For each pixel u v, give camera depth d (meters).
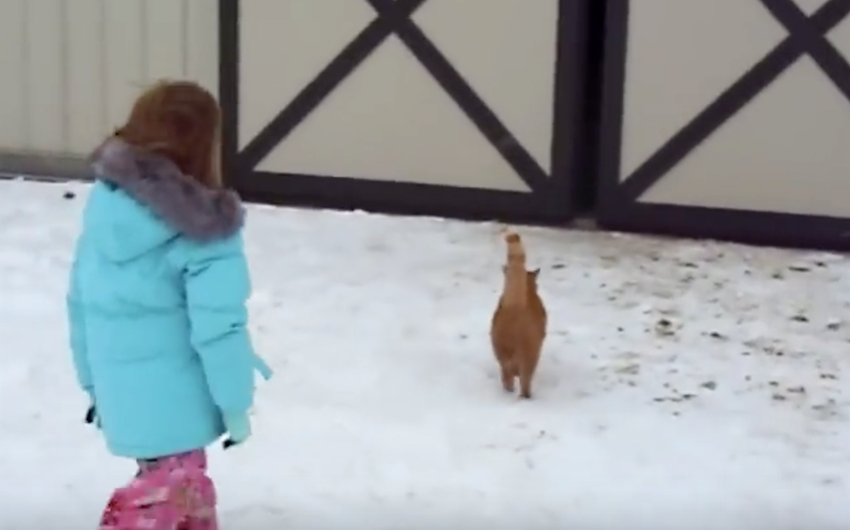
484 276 10.49
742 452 7.34
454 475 6.92
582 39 11.77
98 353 5.03
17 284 9.89
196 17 12.81
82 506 6.46
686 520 6.55
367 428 7.46
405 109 12.16
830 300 10.16
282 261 10.69
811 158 11.48
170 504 5.05
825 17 11.18
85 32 13.09
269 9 12.20
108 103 13.20
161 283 4.93
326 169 12.43
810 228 11.56
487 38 11.85
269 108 12.40
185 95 4.98
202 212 4.83
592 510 6.61
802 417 7.86
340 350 8.71
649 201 11.83
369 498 6.64
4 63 13.32
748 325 9.50
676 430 7.60
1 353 8.43
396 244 11.32
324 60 12.20
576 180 12.20
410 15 11.95
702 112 11.56
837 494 6.88
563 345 8.92
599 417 7.74
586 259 11.02
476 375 8.34
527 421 7.64
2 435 7.22
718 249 11.50
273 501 6.57
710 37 11.41
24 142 13.44
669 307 9.84
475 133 12.06
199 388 5.04
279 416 7.57
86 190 12.74
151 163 4.88
